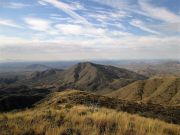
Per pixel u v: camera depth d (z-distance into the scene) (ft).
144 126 32.14
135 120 36.83
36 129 27.81
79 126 29.84
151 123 34.63
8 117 35.37
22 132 26.68
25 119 33.50
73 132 27.20
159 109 118.01
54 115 36.70
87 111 43.78
